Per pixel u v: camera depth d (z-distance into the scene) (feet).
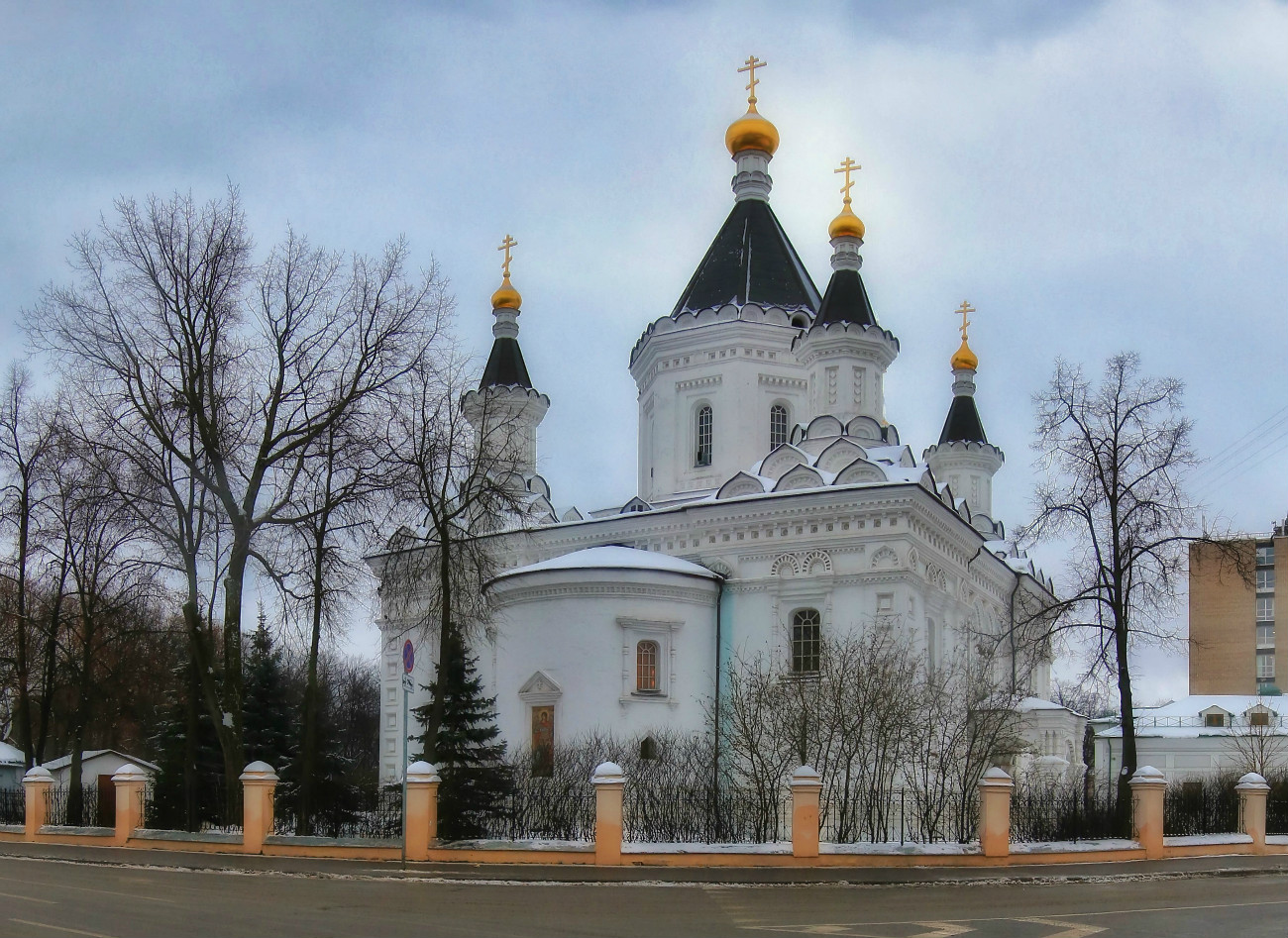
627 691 138.10
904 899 70.69
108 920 57.26
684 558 153.28
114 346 116.88
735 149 187.52
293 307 119.75
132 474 119.24
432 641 144.97
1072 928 57.98
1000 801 92.22
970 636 161.68
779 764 119.34
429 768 92.12
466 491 118.93
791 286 181.57
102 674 168.04
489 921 58.59
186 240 117.91
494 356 198.49
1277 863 99.66
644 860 88.02
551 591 141.69
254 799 99.45
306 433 118.42
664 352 179.22
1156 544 123.75
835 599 142.31
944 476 219.41
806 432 166.20
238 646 116.47
